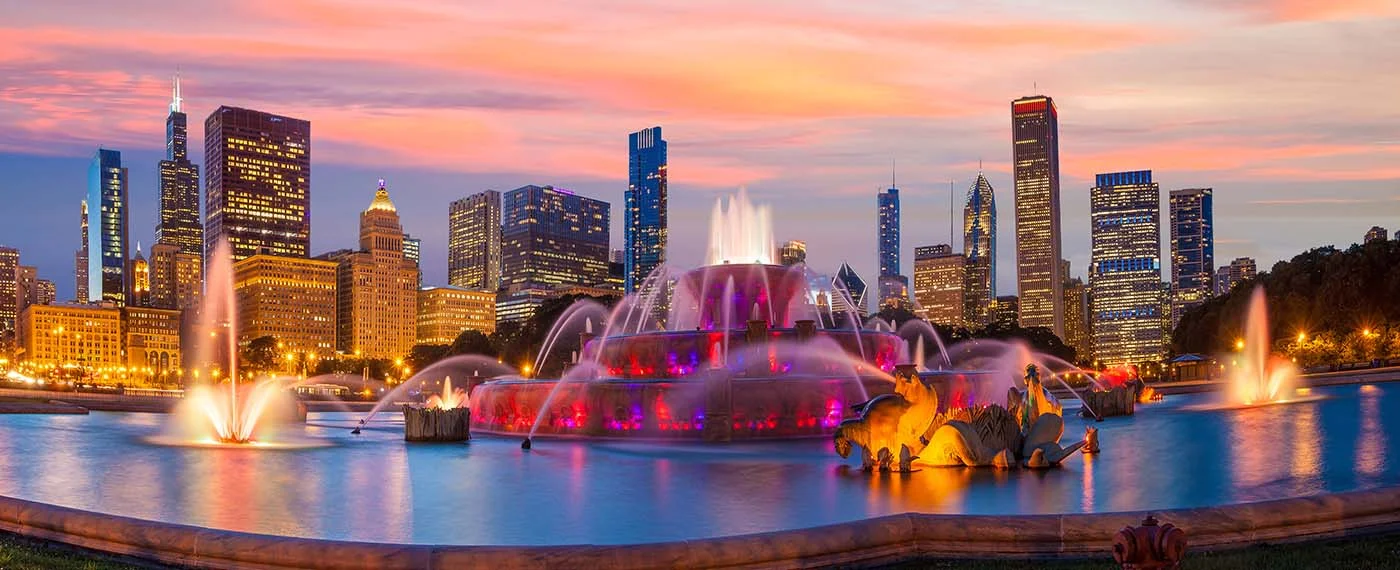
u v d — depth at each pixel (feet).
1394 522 59.06
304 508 79.30
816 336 172.55
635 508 78.18
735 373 167.73
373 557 51.01
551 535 67.56
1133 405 196.24
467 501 82.79
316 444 144.25
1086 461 105.19
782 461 113.39
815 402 152.05
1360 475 89.71
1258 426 143.02
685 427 150.41
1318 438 121.90
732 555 51.75
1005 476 93.45
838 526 55.77
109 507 79.82
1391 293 394.93
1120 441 128.88
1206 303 528.63
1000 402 171.63
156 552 57.67
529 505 80.28
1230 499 78.28
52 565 56.54
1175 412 189.47
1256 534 56.85
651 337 177.78
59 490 90.12
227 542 55.21
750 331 171.94
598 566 49.88
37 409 219.00
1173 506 75.46
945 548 56.65
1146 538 40.04
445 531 69.10
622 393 155.63
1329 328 415.44
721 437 146.51
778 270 198.49
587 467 109.09
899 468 97.35
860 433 102.58
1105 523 55.72
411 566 50.26
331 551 52.08
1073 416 202.49
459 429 152.25
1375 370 309.22
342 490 89.86
